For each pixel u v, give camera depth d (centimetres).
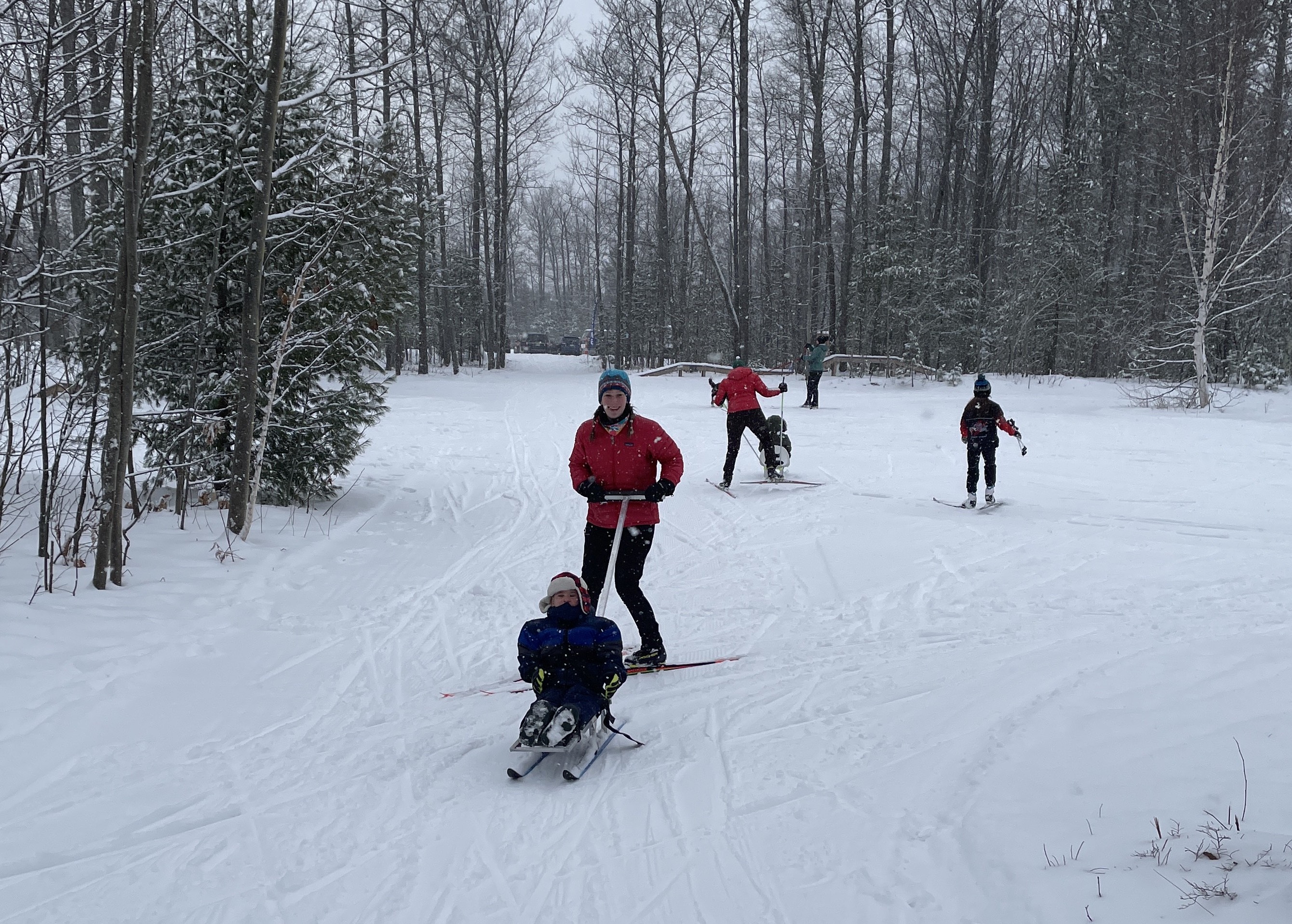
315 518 959
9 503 786
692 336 4653
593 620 438
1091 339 3064
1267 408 1969
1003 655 538
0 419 704
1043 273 3033
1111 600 650
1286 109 2380
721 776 400
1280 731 360
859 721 450
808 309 4544
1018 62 3856
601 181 5162
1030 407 2139
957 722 434
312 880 324
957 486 1160
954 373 2677
